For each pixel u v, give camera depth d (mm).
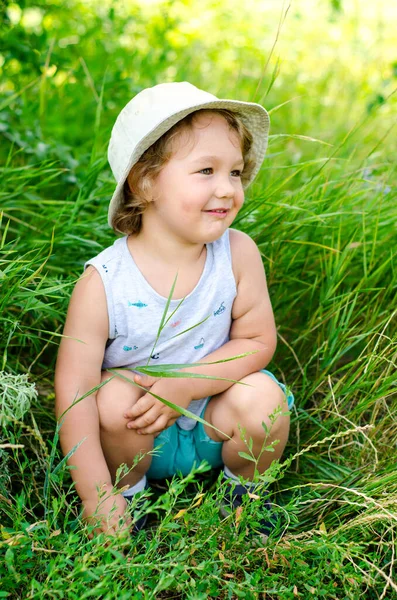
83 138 3459
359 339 2389
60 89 3623
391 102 4156
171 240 1981
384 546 1883
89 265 1999
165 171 1886
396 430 2201
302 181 3064
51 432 2230
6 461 1845
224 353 2072
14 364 2342
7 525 1816
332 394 2256
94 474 1897
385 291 2613
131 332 1993
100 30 4238
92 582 1553
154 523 2100
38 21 4137
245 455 1756
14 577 1479
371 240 2742
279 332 2686
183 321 2016
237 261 2094
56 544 1594
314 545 1678
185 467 2168
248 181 2268
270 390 1995
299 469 2275
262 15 6281
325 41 5559
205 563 1529
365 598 1814
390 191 2873
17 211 2801
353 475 2098
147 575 1542
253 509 1675
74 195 2934
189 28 5371
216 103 1876
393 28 5562
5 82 3418
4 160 3102
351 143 3580
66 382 1944
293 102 4398
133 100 1959
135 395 1984
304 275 2723
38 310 2244
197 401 2084
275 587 1601
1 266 2297
